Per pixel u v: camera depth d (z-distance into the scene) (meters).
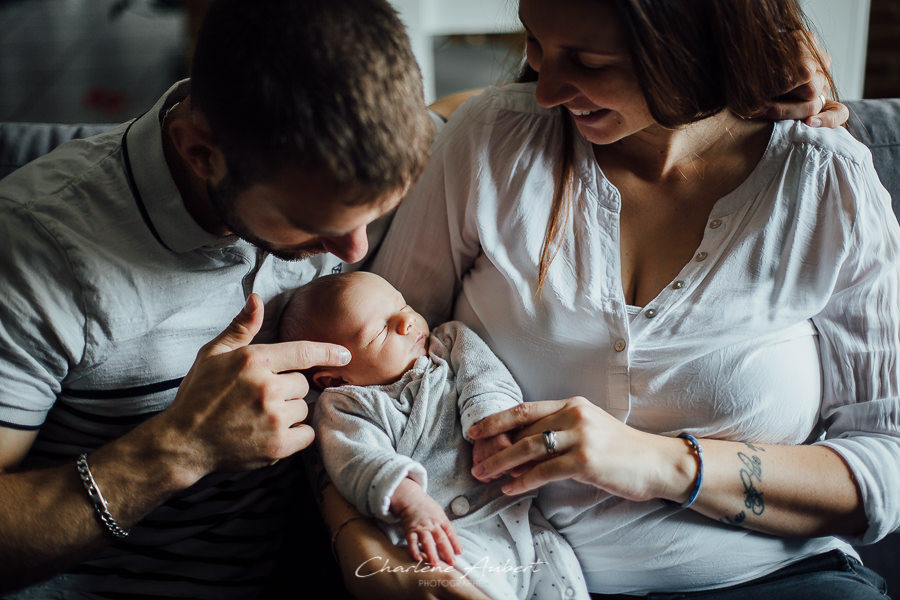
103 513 0.91
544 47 0.91
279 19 0.75
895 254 1.03
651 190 1.06
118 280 0.95
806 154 1.01
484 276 1.14
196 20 2.36
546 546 1.04
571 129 1.08
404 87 0.78
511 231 1.08
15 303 0.91
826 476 1.01
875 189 1.02
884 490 1.00
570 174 1.07
